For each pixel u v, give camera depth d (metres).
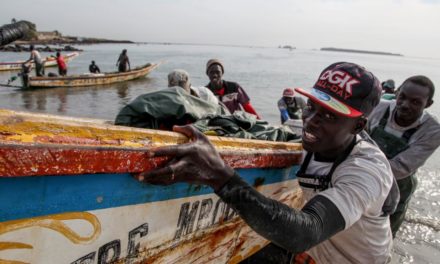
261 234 1.29
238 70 32.75
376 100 1.58
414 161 2.79
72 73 22.59
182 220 1.91
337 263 1.93
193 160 1.30
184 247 2.04
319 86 1.61
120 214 1.54
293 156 2.44
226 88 4.94
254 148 2.09
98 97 13.66
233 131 2.39
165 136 1.49
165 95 2.34
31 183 1.18
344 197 1.41
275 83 22.17
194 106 2.49
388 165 1.65
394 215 3.16
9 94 13.49
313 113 1.59
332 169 1.63
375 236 1.76
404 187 3.05
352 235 1.76
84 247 1.45
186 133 1.44
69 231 1.37
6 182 1.12
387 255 1.91
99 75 16.45
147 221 1.69
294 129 3.27
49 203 1.26
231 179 1.30
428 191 5.79
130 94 14.69
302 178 1.79
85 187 1.34
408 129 2.90
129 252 1.67
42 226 1.29
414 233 4.32
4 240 1.21
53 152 1.14
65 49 53.88
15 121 1.11
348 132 1.58
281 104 6.66
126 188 1.49
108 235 1.53
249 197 1.26
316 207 1.35
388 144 2.93
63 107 11.62
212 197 2.05
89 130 1.28
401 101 2.85
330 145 1.60
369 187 1.46
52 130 1.17
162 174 1.26
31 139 1.10
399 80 33.84
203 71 26.36
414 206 5.15
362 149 1.63
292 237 1.23
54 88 14.98
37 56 16.62
